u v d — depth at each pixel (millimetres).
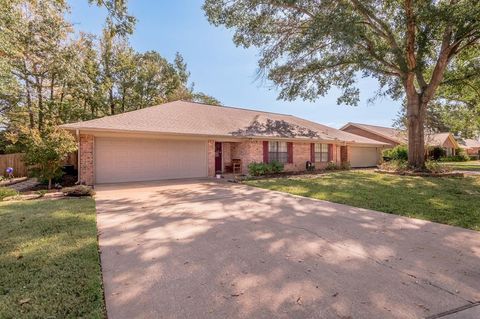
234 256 3605
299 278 2984
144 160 12352
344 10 10859
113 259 3500
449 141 33469
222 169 16188
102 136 11281
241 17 12711
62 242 4047
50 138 9758
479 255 3613
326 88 15188
